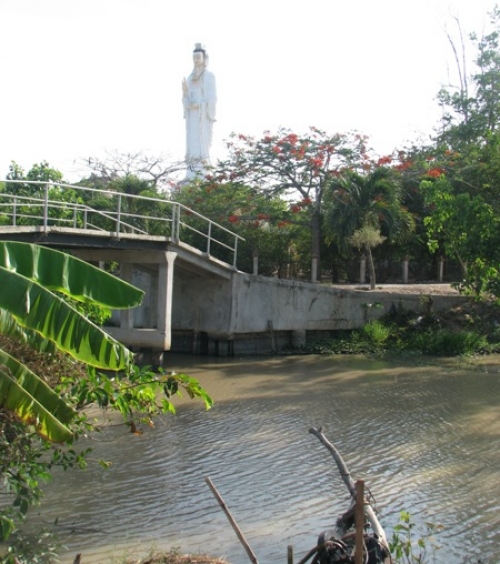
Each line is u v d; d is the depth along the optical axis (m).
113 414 16.16
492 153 29.73
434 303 28.73
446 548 9.55
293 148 32.72
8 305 6.99
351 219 29.02
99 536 9.85
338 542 6.95
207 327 26.16
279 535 9.98
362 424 15.95
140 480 12.09
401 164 33.00
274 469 12.77
